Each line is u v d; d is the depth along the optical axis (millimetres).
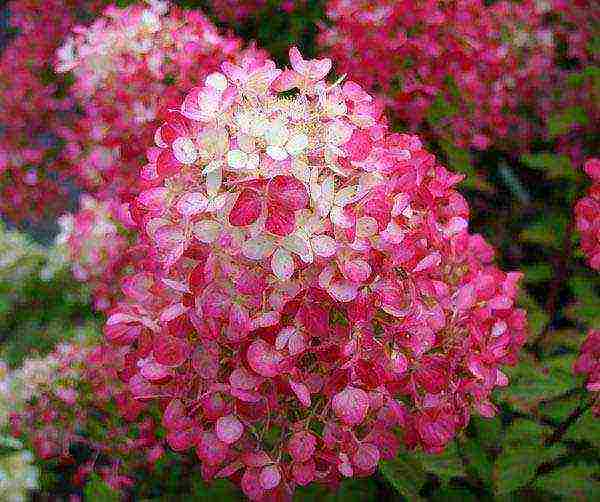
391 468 430
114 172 589
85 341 627
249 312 333
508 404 546
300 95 373
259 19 955
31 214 936
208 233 331
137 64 548
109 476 533
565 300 894
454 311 376
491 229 935
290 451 343
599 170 441
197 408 361
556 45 806
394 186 352
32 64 935
